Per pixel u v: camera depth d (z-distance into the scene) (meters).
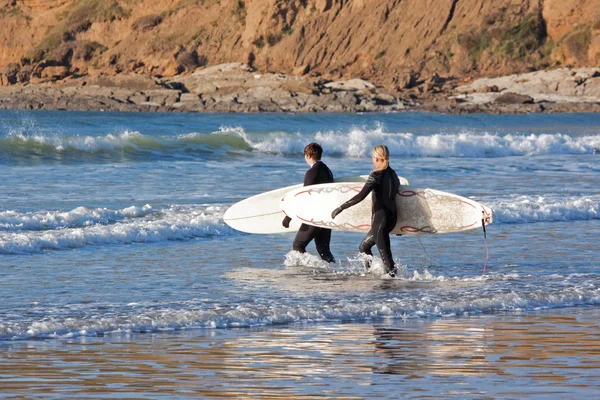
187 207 57.78
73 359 24.14
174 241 47.69
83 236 45.81
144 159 103.38
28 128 166.00
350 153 122.00
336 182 41.09
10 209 56.06
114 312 29.83
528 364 23.83
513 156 123.50
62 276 36.81
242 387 21.58
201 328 28.19
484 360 24.25
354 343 26.30
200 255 43.41
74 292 33.41
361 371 23.11
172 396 20.83
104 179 77.88
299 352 25.16
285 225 41.84
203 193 68.19
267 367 23.47
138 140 110.75
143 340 26.47
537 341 26.59
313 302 32.06
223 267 40.12
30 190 67.75
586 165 103.50
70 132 161.12
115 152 106.56
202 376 22.56
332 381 22.14
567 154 127.25
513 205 60.25
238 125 183.88
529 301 32.78
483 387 21.58
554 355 24.84
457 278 37.81
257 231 44.09
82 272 37.88
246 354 24.88
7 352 24.72
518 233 51.84
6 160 95.00
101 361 23.95
